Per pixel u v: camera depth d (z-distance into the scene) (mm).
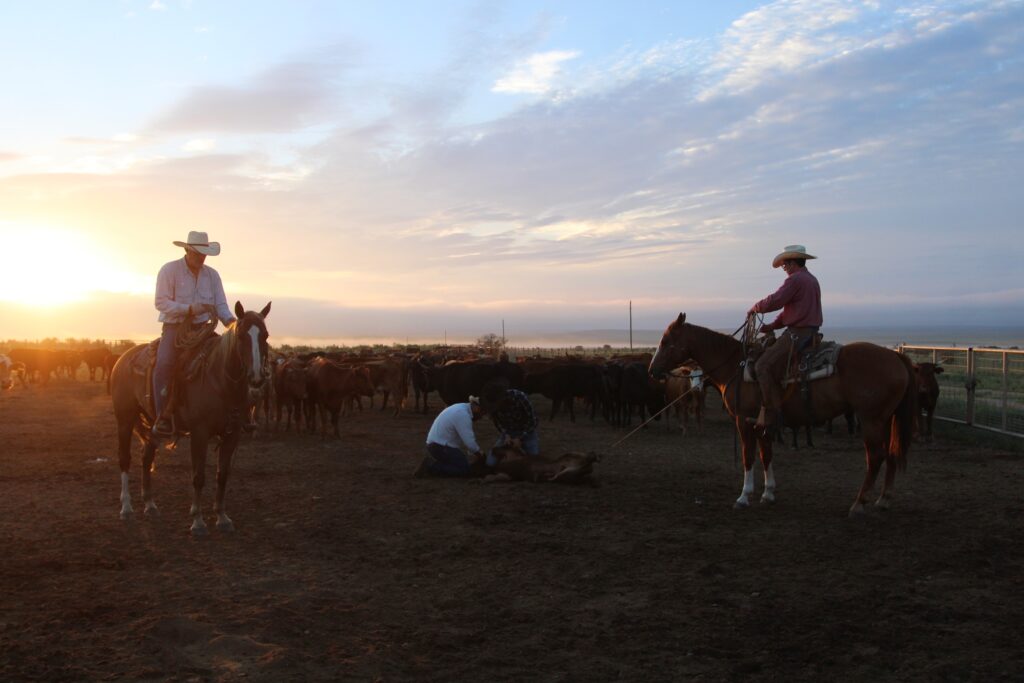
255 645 5379
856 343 9500
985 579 7082
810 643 5609
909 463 14039
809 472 13086
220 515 8766
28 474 12586
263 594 6551
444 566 7473
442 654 5348
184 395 8508
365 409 27422
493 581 7012
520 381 23219
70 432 18750
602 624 5969
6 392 34312
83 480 12039
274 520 9352
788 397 9648
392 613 6168
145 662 5043
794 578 7105
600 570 7328
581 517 9523
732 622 6023
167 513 9680
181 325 8680
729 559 7715
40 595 6410
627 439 18281
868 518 9438
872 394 9195
